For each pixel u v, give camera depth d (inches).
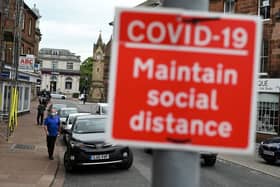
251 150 98.7
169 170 99.2
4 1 1117.7
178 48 99.0
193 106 99.0
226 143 98.9
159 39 99.2
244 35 99.7
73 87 4808.1
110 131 98.5
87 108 2187.5
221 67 99.3
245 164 708.0
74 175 535.8
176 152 99.1
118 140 98.4
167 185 99.2
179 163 99.0
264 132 1088.8
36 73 1617.9
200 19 99.0
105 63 3137.3
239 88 99.4
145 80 99.1
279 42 1087.0
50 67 4795.8
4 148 700.7
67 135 617.9
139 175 541.0
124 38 99.1
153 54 99.0
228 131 99.0
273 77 1093.8
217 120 98.9
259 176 589.0
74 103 2800.2
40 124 1190.3
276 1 1101.7
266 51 1128.8
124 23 99.2
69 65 4842.5
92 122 614.9
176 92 99.0
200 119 98.9
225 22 99.6
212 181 521.7
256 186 509.4
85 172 559.5
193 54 99.0
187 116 98.8
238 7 1203.2
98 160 555.8
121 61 99.0
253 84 99.6
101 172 560.4
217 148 98.7
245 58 99.7
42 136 914.1
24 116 1455.5
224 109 99.1
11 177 474.3
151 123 98.9
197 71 99.1
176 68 99.0
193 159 99.7
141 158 697.0
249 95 99.3
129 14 99.3
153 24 99.0
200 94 99.0
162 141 98.7
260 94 1114.1
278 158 719.7
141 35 99.2
